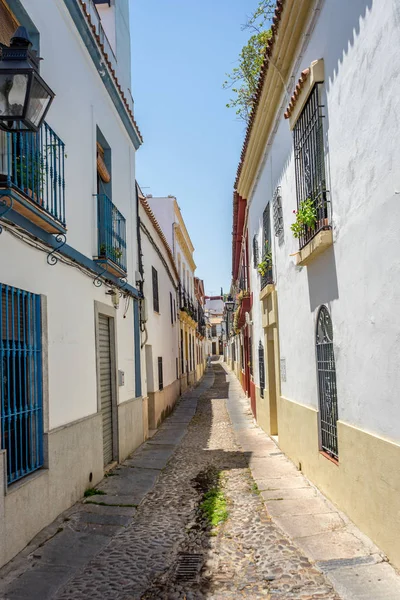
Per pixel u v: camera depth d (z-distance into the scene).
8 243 5.13
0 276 4.93
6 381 5.02
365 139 4.76
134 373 11.45
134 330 11.57
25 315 5.56
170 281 20.66
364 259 4.91
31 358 5.68
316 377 7.00
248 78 13.66
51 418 6.10
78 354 7.27
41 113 4.71
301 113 7.00
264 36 13.02
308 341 7.37
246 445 11.09
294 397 8.56
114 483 7.98
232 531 5.75
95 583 4.50
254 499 6.93
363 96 4.77
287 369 9.09
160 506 6.91
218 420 15.93
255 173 12.55
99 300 8.62
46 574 4.57
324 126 6.09
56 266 6.54
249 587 4.31
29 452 5.61
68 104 7.35
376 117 4.47
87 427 7.41
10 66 4.31
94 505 6.71
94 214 8.41
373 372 4.80
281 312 9.47
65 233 6.43
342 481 5.80
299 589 4.18
